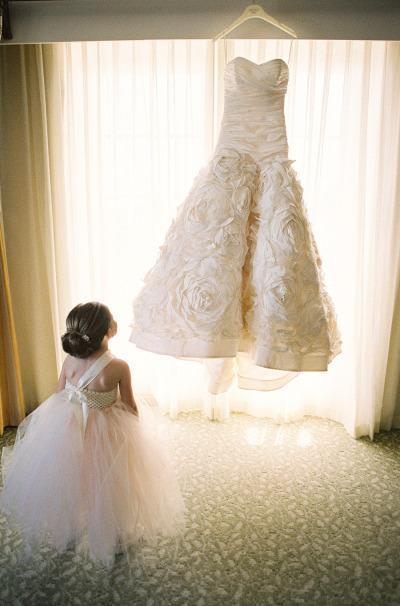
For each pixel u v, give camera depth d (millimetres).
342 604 1437
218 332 1373
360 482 2105
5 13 1669
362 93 2180
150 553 1633
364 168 2242
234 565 1586
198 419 2676
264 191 1439
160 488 1713
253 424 2631
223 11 1663
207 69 2266
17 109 2312
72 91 2336
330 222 2410
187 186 2438
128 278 2551
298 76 2287
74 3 1684
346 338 2504
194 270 1399
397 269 2355
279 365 1392
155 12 1679
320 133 2262
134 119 2361
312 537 1738
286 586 1501
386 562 1616
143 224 2502
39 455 1617
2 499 1666
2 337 2434
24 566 1568
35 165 2381
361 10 1621
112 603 1418
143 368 2727
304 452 2350
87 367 1662
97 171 2396
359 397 2463
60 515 1555
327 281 2463
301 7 1636
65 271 2502
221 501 1947
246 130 1474
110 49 2324
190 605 1416
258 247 1444
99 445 1604
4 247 2352
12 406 2533
